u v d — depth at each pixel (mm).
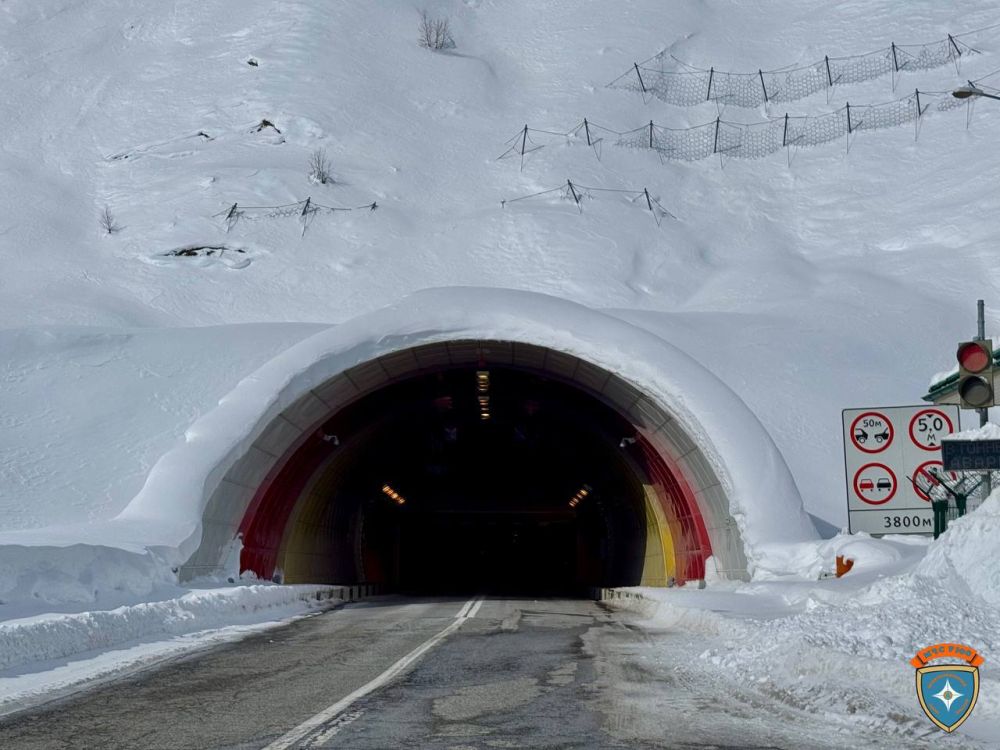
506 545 80812
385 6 158500
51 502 33812
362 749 7812
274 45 146000
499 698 10383
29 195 111062
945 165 101000
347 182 108625
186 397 42844
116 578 21531
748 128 120812
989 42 126938
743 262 86875
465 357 33875
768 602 21203
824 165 108812
